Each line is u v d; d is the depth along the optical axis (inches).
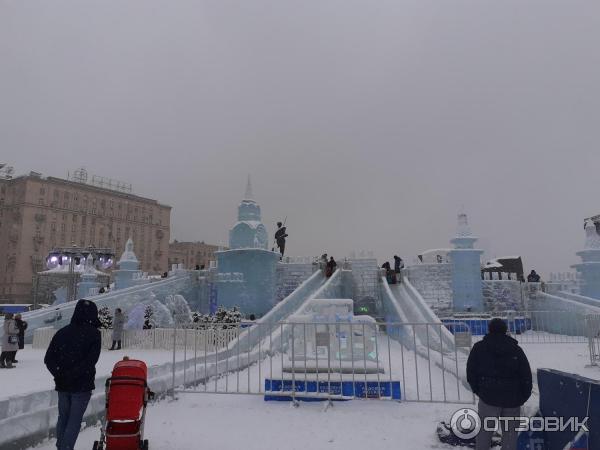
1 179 3580.2
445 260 1305.4
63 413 213.6
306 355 367.9
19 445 235.6
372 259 1300.4
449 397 356.2
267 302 1053.2
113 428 210.4
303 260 1380.4
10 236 3464.6
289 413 310.2
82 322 220.7
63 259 1540.4
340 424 283.9
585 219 1194.0
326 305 418.0
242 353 573.3
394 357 605.9
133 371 219.3
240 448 242.1
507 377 203.2
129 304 1054.4
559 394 221.5
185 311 952.3
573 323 973.2
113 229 3981.3
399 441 252.2
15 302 3304.6
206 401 347.9
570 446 203.0
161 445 245.9
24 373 464.1
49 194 3597.4
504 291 1223.5
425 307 833.5
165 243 4441.4
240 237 1076.5
